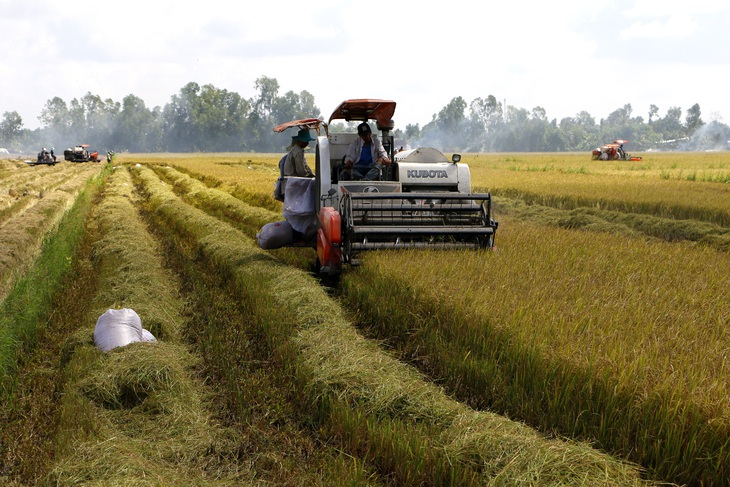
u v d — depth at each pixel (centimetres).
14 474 484
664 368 493
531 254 966
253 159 8406
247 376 652
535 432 488
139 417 561
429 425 525
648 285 777
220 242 1297
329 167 1073
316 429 558
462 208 1003
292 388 620
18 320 777
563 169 4491
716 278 843
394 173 1131
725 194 2172
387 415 539
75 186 2944
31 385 643
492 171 4272
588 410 504
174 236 1614
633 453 470
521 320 630
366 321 814
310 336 714
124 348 666
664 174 3472
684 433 449
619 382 493
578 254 997
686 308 674
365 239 983
